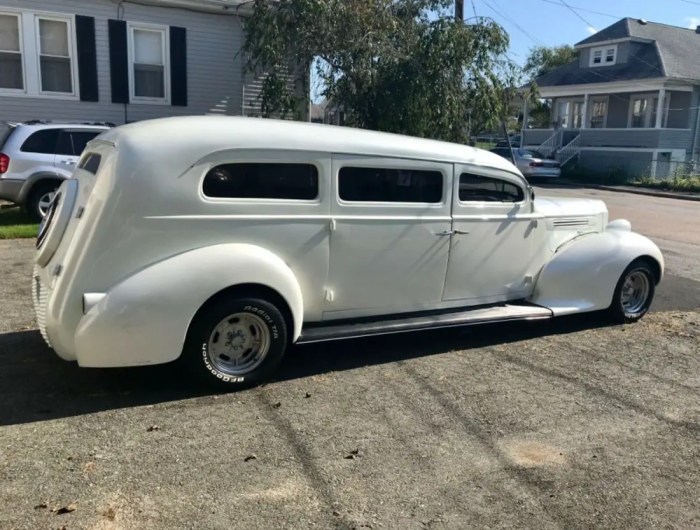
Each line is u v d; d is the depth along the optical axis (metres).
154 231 4.05
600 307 6.12
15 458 3.38
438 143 5.27
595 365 5.16
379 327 4.90
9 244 9.30
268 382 4.55
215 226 4.22
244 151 4.29
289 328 4.54
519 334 5.97
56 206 4.59
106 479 3.21
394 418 4.04
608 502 3.18
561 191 23.83
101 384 4.40
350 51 12.97
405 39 13.47
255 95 15.83
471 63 13.55
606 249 6.12
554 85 35.50
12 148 10.22
